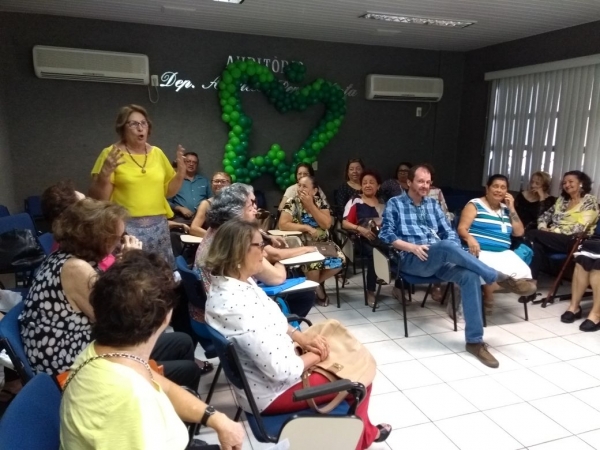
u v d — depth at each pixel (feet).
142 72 15.28
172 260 8.91
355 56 18.12
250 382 5.18
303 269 11.59
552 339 10.34
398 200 11.08
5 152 14.33
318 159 18.43
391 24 14.94
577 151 14.90
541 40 15.99
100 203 5.21
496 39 17.10
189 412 4.31
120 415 2.98
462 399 7.93
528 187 15.67
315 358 5.55
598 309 10.87
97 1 12.80
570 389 8.24
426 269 10.07
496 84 18.10
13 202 14.96
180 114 16.49
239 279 5.49
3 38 14.24
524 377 8.66
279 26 15.42
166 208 8.89
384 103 18.97
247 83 16.67
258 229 5.61
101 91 15.57
